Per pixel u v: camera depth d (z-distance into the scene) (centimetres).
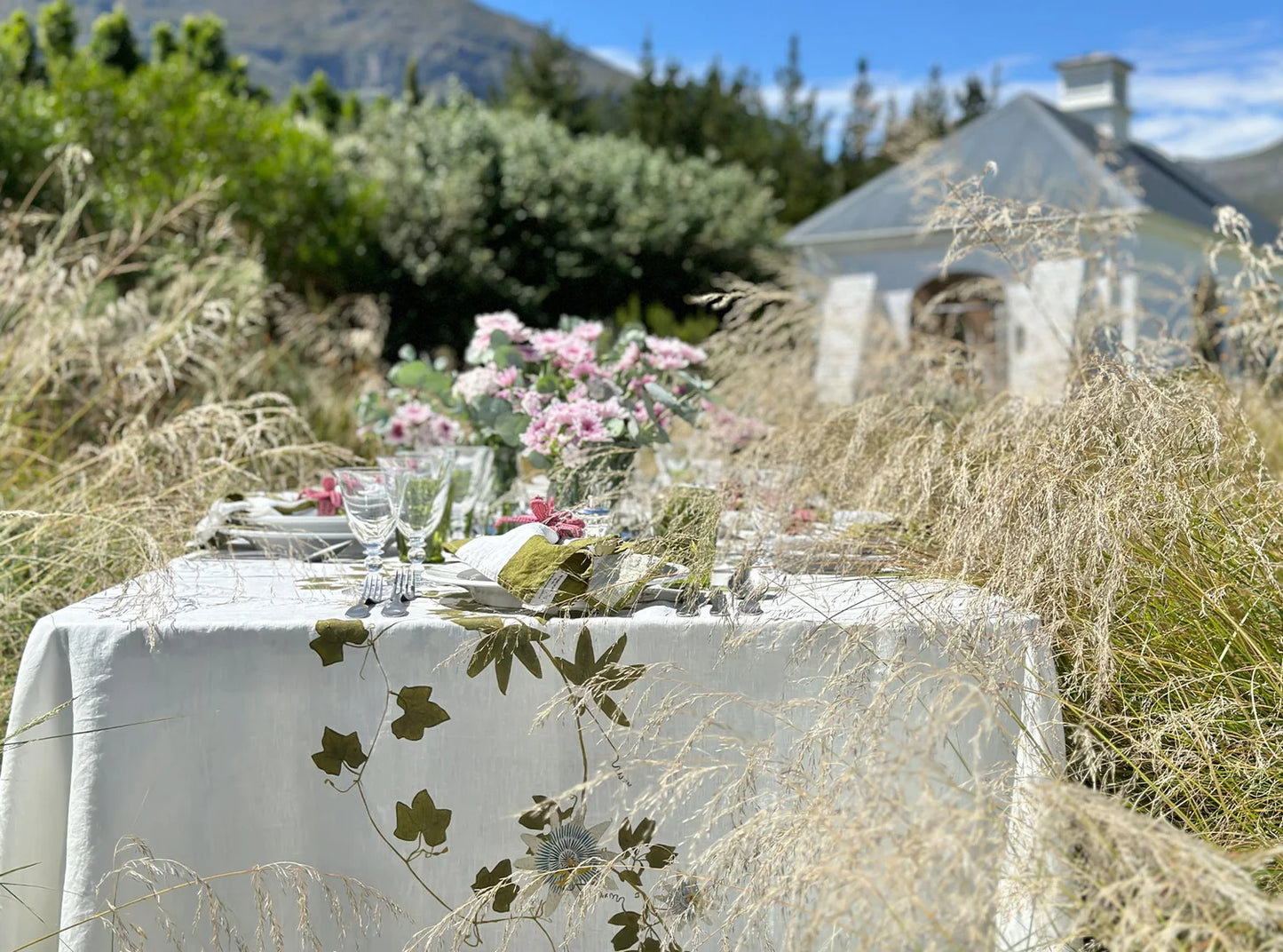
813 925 107
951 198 271
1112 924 105
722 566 198
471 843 151
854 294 1127
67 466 288
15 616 215
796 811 128
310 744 151
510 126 1627
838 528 193
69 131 885
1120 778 153
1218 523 172
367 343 679
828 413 231
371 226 1298
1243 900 93
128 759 146
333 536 206
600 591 154
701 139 2375
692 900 143
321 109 1975
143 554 173
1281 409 278
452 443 283
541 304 1549
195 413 270
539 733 150
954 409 271
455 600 167
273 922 145
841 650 145
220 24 1917
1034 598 154
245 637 150
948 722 115
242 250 664
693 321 1383
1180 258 1062
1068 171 1084
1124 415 173
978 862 108
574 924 144
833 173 2405
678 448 313
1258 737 151
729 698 150
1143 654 163
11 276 362
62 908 144
